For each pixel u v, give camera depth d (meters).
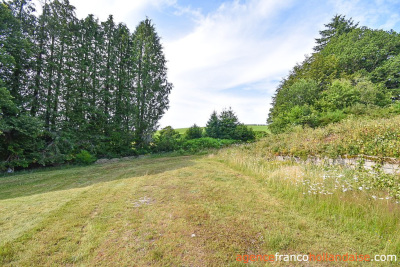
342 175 4.15
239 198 3.86
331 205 3.20
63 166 10.63
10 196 4.48
